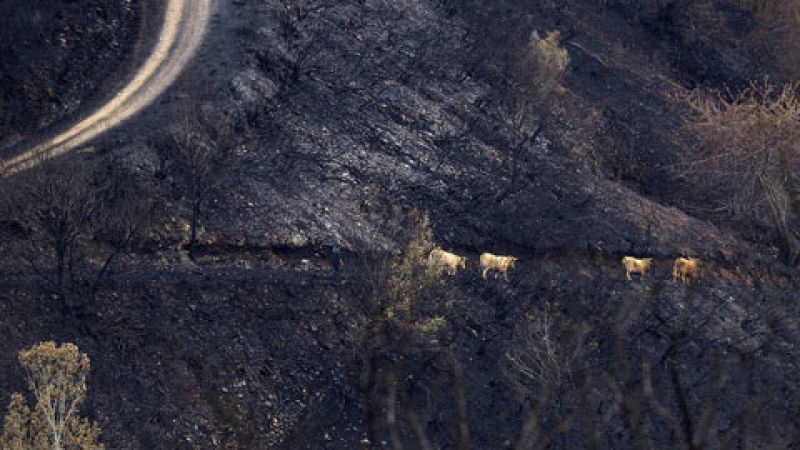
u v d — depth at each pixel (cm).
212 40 5522
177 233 4119
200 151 4266
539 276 4569
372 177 4894
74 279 3694
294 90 5256
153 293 3788
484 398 3653
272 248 4234
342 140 5044
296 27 5781
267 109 5022
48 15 5256
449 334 3984
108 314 3625
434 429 3412
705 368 3675
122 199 4106
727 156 5538
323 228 4422
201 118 4644
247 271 4069
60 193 3528
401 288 3759
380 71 5716
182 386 3484
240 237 4216
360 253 4231
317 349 3803
